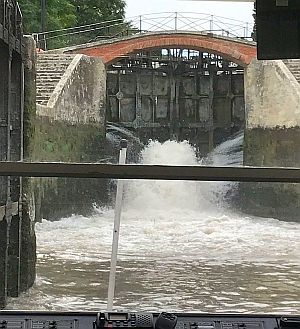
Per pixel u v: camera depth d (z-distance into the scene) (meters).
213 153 31.55
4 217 10.47
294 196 24.97
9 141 11.08
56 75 24.80
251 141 27.73
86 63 26.16
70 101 24.69
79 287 11.34
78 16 19.98
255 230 22.25
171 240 19.25
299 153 25.11
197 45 27.73
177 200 27.30
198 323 3.33
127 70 31.05
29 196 12.12
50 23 18.81
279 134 26.14
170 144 31.38
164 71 31.55
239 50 27.64
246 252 17.09
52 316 3.35
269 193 26.06
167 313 3.31
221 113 31.69
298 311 9.84
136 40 27.34
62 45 26.02
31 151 13.21
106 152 29.56
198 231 21.69
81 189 23.31
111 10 20.69
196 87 31.75
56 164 2.33
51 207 21.22
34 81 13.48
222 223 24.11
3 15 10.48
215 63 31.62
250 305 10.12
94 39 26.86
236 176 2.34
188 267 14.38
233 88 31.53
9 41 10.85
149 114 31.42
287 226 23.52
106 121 30.58
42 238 18.56
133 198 26.38
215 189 27.78
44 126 21.75
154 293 10.88
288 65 26.67
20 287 11.39
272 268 14.39
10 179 11.16
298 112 25.11
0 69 10.91
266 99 26.91
